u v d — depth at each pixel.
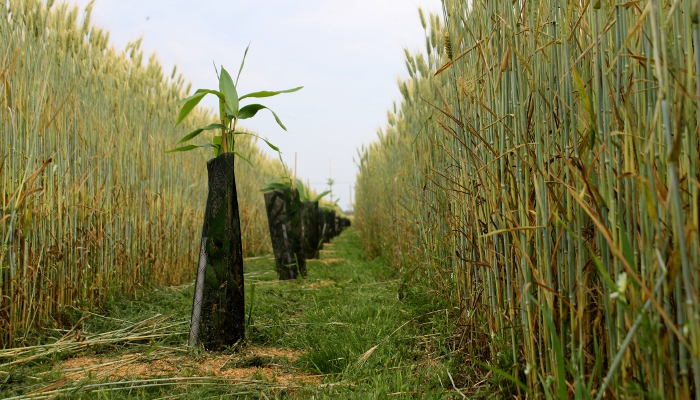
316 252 8.33
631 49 1.33
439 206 3.34
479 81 2.22
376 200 8.50
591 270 1.54
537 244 1.64
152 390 2.17
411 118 4.77
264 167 12.16
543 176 1.55
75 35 3.83
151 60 5.34
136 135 4.70
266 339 3.10
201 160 6.78
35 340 2.93
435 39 3.09
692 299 1.02
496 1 1.95
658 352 1.12
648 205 1.08
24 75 3.13
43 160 3.26
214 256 2.83
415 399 2.00
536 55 1.64
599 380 1.41
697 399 1.03
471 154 2.12
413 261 4.60
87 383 2.18
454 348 2.53
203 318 2.81
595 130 1.29
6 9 3.08
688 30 1.07
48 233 3.29
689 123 1.11
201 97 2.86
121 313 3.71
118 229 4.25
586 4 1.44
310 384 2.25
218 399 2.05
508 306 1.90
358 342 2.77
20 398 2.00
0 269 2.73
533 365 1.55
